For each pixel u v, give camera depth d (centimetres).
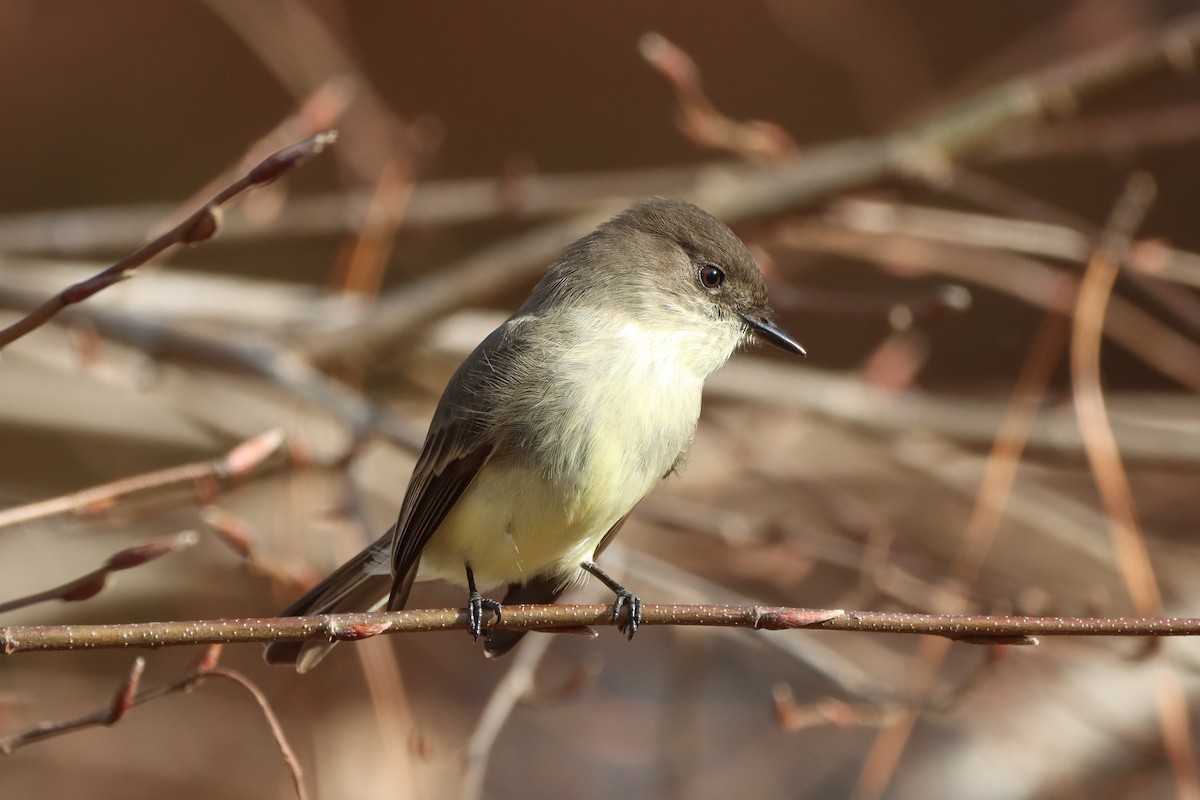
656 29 1764
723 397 1224
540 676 1318
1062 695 1080
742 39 1761
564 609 643
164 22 1716
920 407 1230
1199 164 1622
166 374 1164
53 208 1702
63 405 1262
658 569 966
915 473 1242
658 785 1221
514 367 752
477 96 1780
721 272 809
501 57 1773
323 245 1501
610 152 1788
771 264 1129
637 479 763
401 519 753
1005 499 1071
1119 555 945
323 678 1091
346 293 1192
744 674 1310
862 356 1633
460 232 1472
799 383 1238
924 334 1555
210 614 1171
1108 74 1143
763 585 1239
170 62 1728
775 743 1236
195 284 1255
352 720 1138
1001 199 1145
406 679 1275
